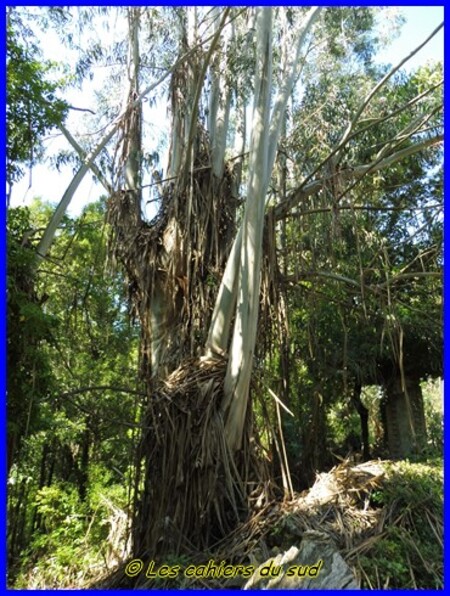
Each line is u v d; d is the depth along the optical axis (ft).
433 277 34.58
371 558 17.11
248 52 28.02
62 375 41.19
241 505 22.29
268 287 26.55
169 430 23.53
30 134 23.90
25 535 39.58
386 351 37.83
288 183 38.58
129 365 46.96
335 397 41.78
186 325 27.17
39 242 27.91
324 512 19.71
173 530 21.81
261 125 23.34
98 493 34.81
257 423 27.12
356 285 28.35
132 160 31.17
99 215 42.04
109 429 43.01
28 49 24.47
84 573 26.27
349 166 28.48
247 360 22.97
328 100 37.14
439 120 35.78
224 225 29.45
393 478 21.21
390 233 39.47
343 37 38.68
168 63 33.14
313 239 29.07
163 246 29.12
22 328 23.85
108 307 40.40
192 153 28.37
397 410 43.21
